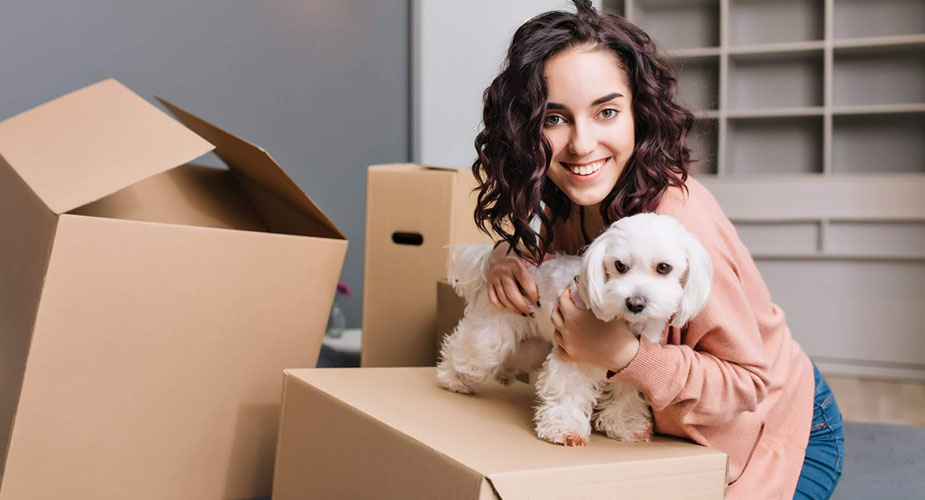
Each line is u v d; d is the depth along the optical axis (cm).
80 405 118
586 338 91
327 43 246
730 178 356
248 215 168
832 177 343
